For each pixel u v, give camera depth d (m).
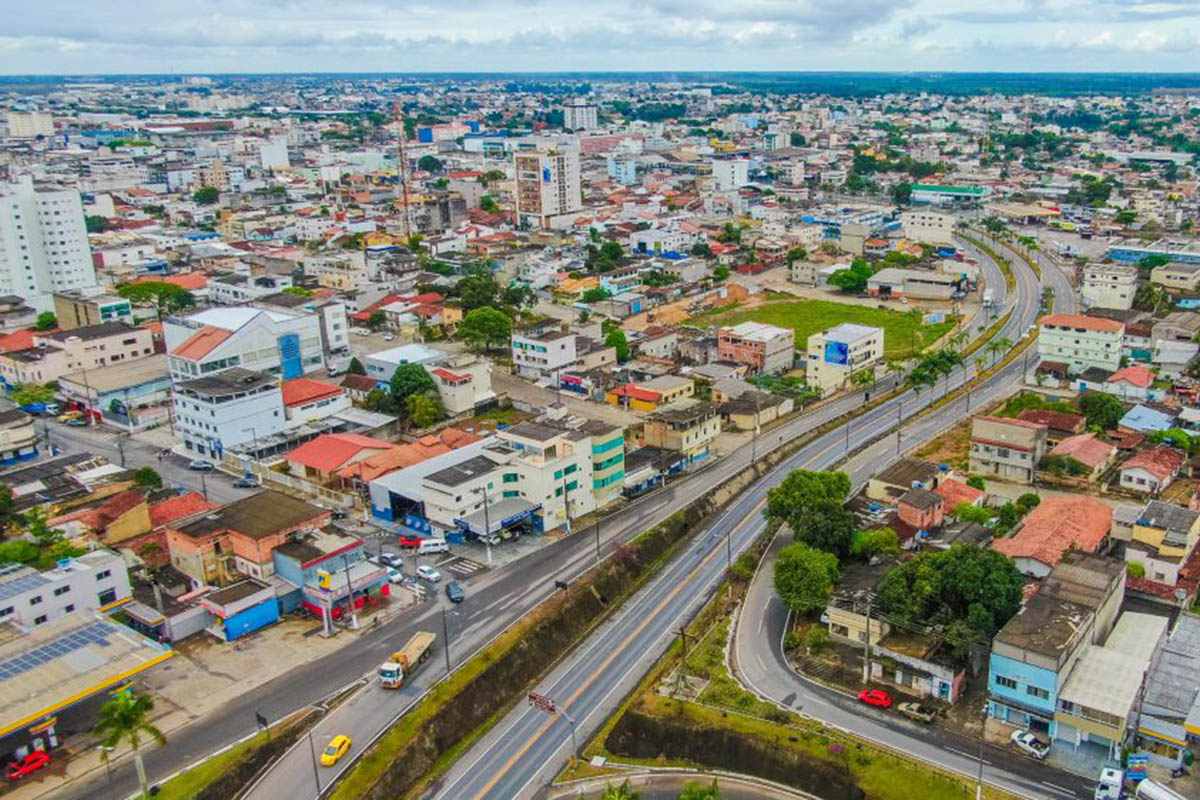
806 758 102.81
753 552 150.88
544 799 101.81
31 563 133.62
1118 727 98.62
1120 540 141.88
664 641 129.25
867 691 113.88
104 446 194.75
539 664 124.88
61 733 107.12
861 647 123.69
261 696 113.81
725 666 121.69
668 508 164.62
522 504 155.12
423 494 154.75
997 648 104.94
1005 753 102.81
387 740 106.44
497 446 165.12
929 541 143.50
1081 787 97.00
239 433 186.00
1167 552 131.88
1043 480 169.38
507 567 144.25
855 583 129.25
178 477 178.50
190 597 130.00
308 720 109.56
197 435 189.00
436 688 115.19
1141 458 165.75
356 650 123.25
